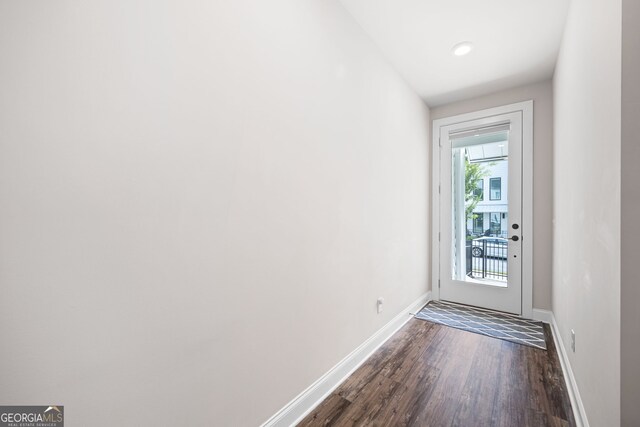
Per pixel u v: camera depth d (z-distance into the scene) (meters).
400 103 2.69
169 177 0.96
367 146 2.14
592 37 1.28
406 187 2.83
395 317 2.59
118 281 0.84
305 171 1.54
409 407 1.56
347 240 1.91
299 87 1.50
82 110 0.77
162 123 0.94
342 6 1.86
